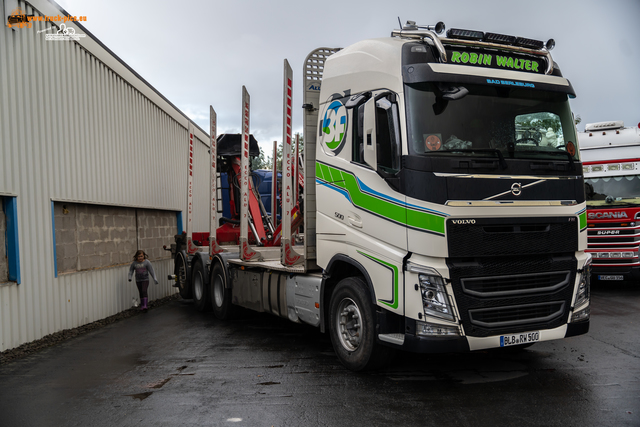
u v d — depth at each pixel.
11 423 4.49
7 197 7.32
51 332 8.23
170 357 6.81
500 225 4.97
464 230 4.83
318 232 6.54
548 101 5.56
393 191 5.18
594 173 12.30
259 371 5.98
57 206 8.66
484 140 5.16
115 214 10.91
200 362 6.49
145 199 12.45
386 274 5.25
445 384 5.29
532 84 5.48
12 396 5.24
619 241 11.41
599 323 8.08
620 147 12.06
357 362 5.68
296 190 9.61
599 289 12.09
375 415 4.44
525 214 5.07
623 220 11.34
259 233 11.41
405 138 5.05
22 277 7.50
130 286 11.46
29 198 7.73
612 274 11.46
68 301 8.78
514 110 5.36
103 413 4.68
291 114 7.50
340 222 6.07
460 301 4.83
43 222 8.08
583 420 4.18
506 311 5.03
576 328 5.30
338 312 6.07
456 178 4.90
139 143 12.16
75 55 9.22
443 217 4.80
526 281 5.12
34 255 7.80
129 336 8.38
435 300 4.82
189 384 5.52
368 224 5.55
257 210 11.59
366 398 4.89
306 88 6.95
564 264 5.27
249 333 8.48
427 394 4.97
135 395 5.19
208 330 8.82
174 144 14.76
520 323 5.04
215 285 10.17
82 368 6.33
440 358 6.36
